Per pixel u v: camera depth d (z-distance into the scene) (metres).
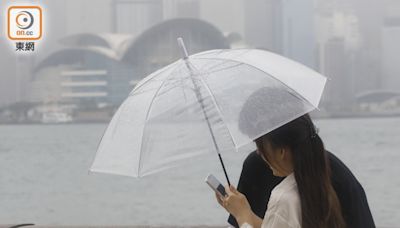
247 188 5.49
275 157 4.14
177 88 4.73
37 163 70.44
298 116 4.15
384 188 44.59
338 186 4.38
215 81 4.61
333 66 128.38
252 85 4.49
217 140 4.38
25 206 38.66
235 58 4.77
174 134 4.58
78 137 100.56
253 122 4.21
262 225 4.09
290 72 4.63
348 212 4.35
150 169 4.55
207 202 39.69
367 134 96.81
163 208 37.88
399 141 84.62
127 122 4.86
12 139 100.81
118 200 42.09
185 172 53.44
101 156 4.88
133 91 5.02
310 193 3.94
